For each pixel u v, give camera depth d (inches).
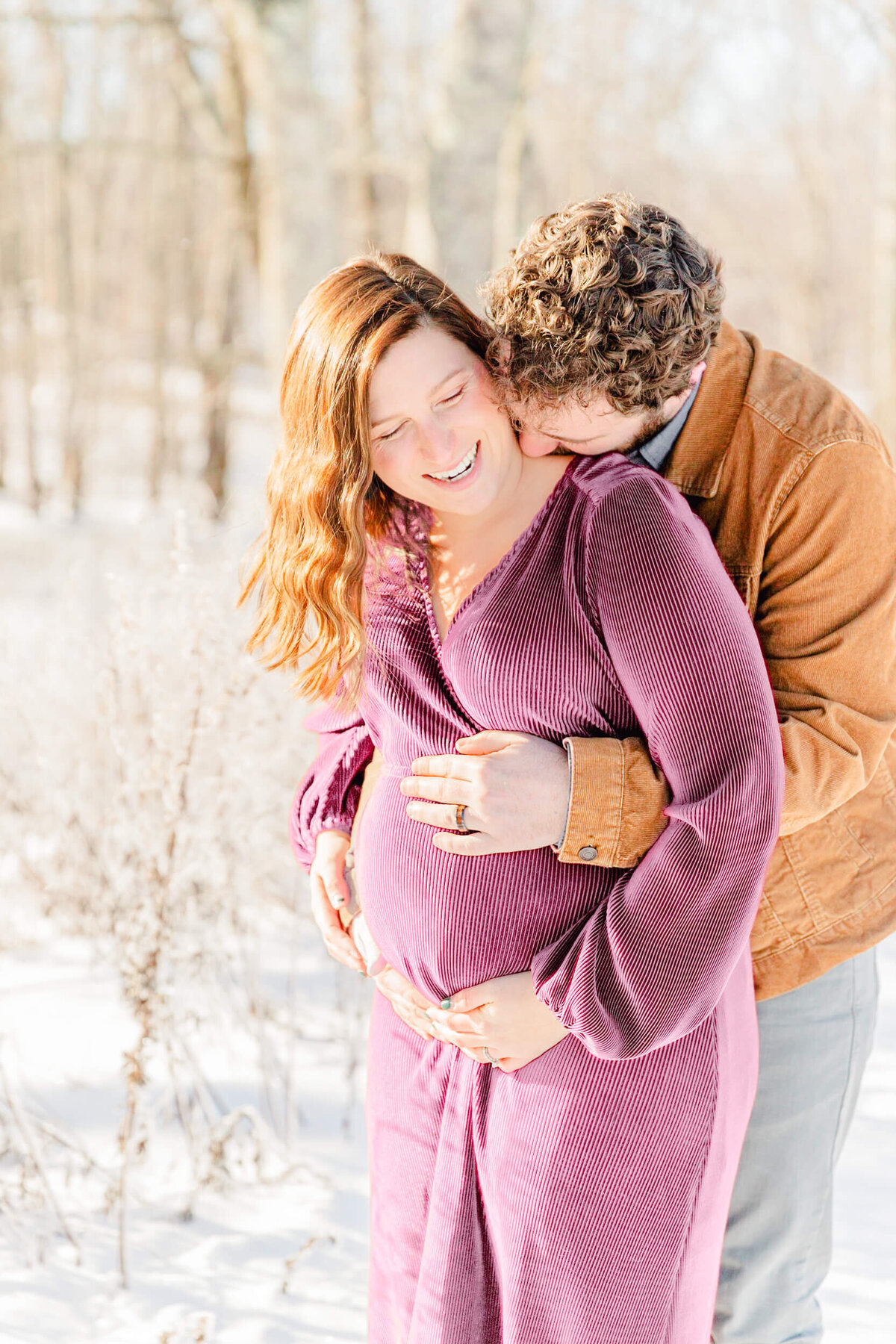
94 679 126.0
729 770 51.4
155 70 585.9
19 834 137.6
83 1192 93.0
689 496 62.0
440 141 209.9
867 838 65.0
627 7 557.6
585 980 53.8
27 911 141.8
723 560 62.1
